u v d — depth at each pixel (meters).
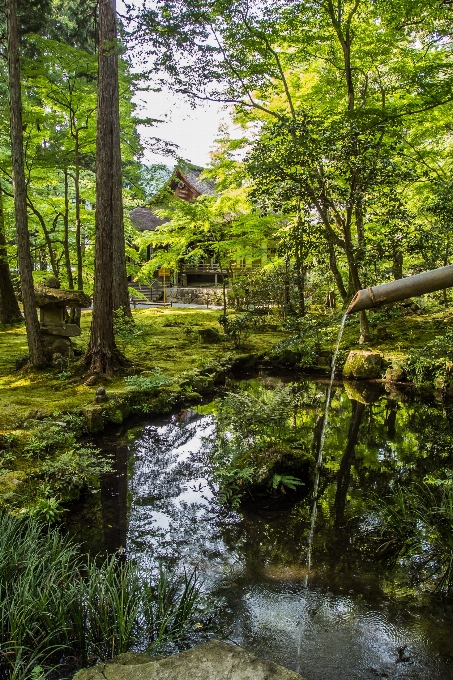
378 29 8.93
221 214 13.32
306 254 9.49
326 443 6.11
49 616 2.57
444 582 3.38
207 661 1.76
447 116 9.20
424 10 7.78
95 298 8.03
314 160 7.69
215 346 11.69
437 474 5.10
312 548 3.82
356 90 10.06
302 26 8.87
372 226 10.82
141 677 1.70
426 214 10.21
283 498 4.68
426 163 10.31
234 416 5.97
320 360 10.34
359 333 11.46
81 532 4.04
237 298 18.45
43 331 8.76
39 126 10.84
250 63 9.10
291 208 8.33
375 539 3.94
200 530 4.12
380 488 4.82
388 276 8.96
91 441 6.06
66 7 17.36
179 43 7.12
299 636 2.87
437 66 7.39
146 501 4.63
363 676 2.57
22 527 3.42
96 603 2.79
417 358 8.77
